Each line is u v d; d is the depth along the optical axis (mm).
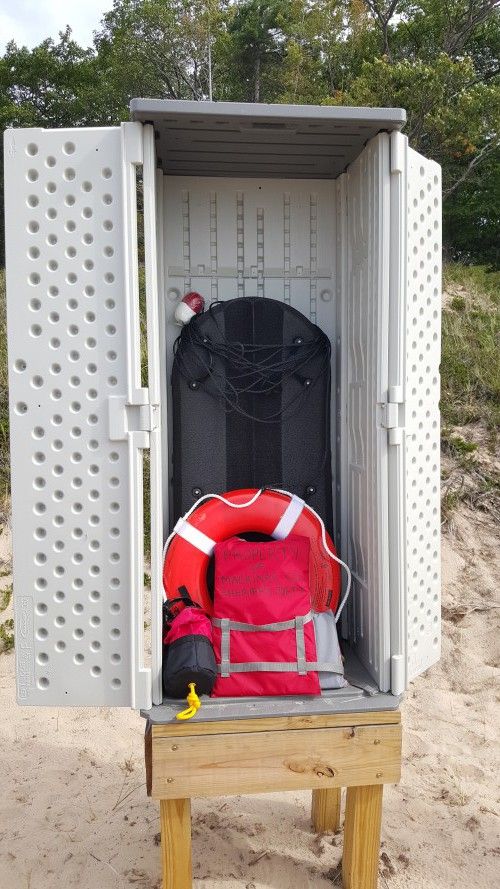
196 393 2211
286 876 2141
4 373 4855
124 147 1671
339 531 2377
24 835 2354
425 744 2885
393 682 1896
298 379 2242
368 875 1937
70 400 1746
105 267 1713
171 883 1829
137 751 2861
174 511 2242
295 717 1787
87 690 1812
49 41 24078
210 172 2281
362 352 2109
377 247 1885
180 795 1767
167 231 2309
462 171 14703
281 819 2426
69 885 2139
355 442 2215
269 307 2229
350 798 1918
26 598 1802
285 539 2008
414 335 1984
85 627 1798
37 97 23750
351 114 1723
